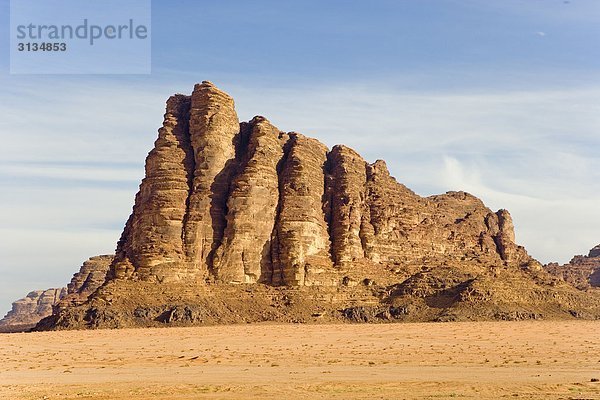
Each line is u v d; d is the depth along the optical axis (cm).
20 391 5178
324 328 12875
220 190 16312
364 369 6100
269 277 15888
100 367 6831
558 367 6031
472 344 8800
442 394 4550
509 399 4325
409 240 18162
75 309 14162
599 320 15412
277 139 17688
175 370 6381
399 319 15025
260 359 7200
